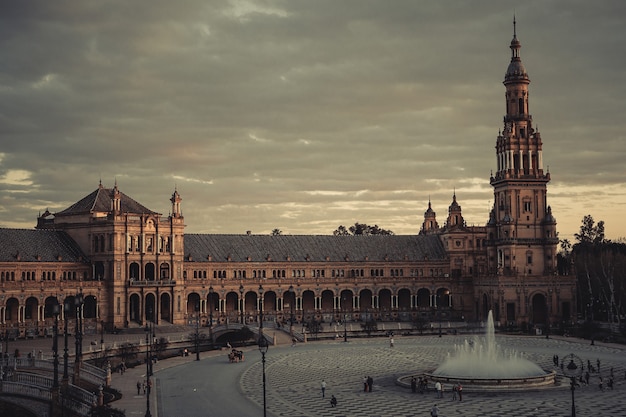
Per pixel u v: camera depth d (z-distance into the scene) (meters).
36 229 190.12
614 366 133.25
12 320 171.25
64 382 92.50
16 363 117.50
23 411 92.25
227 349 164.00
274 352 156.25
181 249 198.88
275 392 109.75
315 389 112.31
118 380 120.12
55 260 184.00
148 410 89.31
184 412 95.31
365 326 190.25
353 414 93.88
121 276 186.00
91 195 198.62
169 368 133.75
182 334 173.25
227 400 103.44
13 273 175.50
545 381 114.31
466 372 120.31
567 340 178.00
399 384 114.88
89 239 190.62
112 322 183.50
